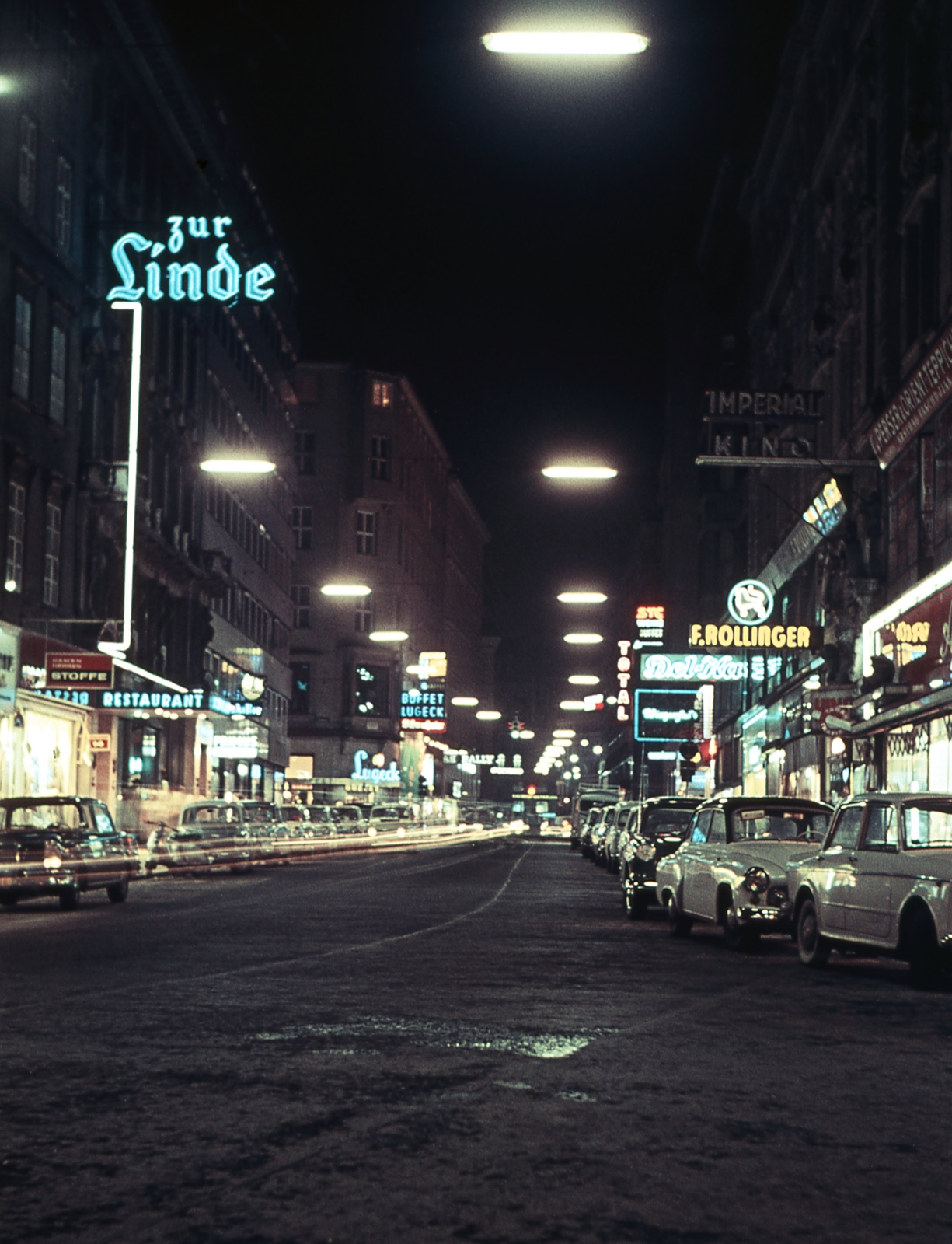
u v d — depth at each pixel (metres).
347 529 97.06
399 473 99.25
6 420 36.47
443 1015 10.95
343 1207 5.67
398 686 97.81
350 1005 11.48
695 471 95.50
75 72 41.75
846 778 40.22
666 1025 10.71
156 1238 5.24
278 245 75.75
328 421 97.00
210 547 60.22
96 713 44.94
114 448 45.25
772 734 56.28
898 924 13.70
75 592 42.22
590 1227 5.44
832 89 44.22
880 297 36.28
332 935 18.06
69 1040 9.64
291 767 93.50
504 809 161.50
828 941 15.23
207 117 55.88
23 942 16.94
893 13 35.94
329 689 94.38
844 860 15.02
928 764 32.09
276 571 77.38
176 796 53.62
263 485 72.94
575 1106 7.70
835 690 37.62
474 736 147.25
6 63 36.12
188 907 23.62
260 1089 8.02
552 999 12.05
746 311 73.31
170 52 48.53
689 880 19.02
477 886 31.11
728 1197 5.91
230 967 14.11
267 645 74.62
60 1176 6.13
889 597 36.25
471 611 144.88
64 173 41.22
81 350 42.66
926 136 32.16
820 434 44.59
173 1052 9.21
